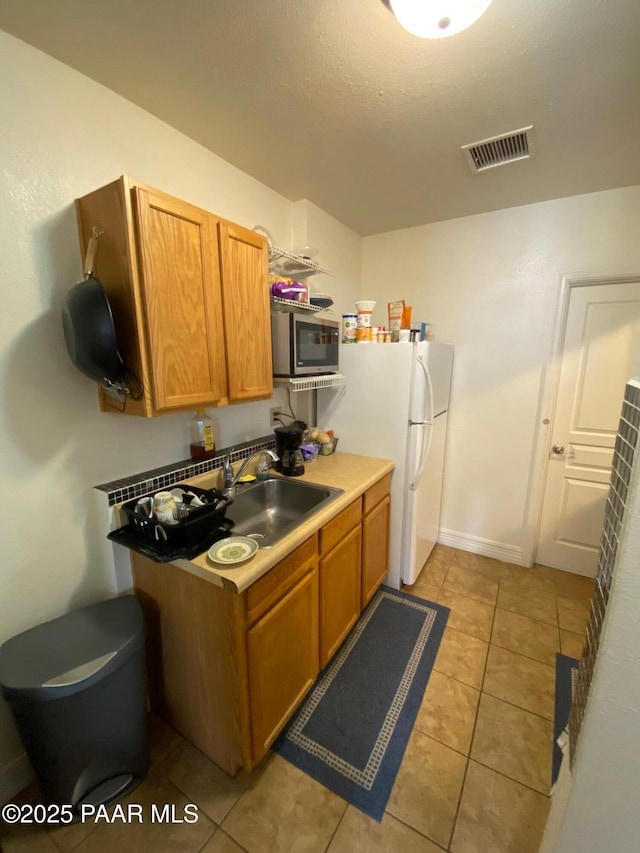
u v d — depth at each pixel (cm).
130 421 143
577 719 98
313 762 131
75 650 109
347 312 266
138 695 120
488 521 266
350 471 196
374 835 111
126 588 139
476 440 262
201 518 125
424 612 208
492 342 245
